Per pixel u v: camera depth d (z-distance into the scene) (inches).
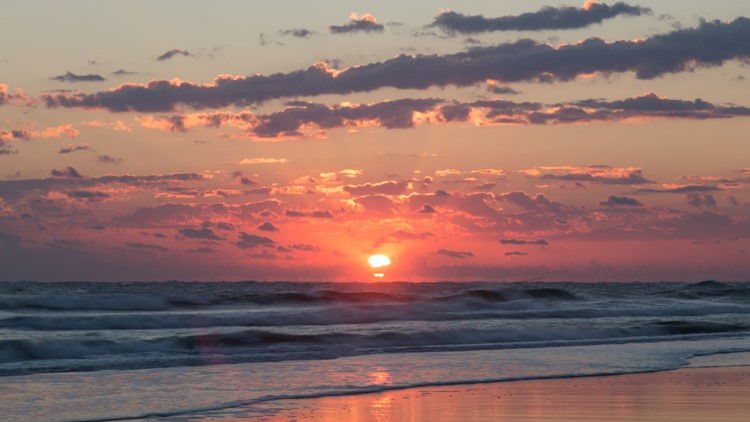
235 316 1348.4
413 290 3272.6
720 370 812.6
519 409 579.2
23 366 772.0
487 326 1252.5
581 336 1190.3
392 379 722.8
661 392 663.8
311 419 532.7
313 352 922.7
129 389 646.5
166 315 1322.6
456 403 601.9
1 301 1606.8
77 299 1696.6
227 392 637.9
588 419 545.6
